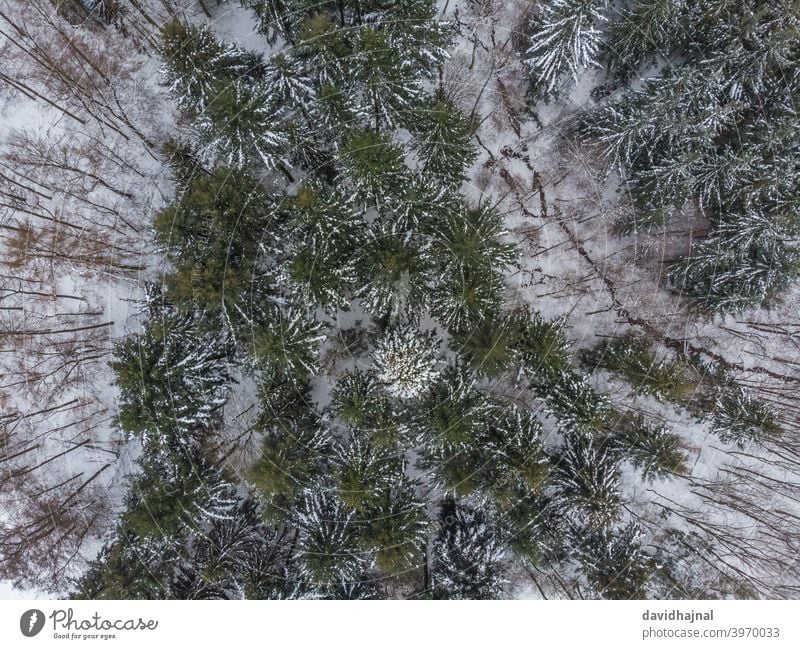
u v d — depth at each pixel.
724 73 18.94
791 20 17.75
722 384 22.22
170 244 18.31
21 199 22.34
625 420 21.62
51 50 22.16
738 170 18.95
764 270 19.84
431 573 20.66
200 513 18.78
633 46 20.05
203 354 18.94
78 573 21.84
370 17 18.53
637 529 21.14
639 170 20.94
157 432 18.05
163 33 17.95
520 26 22.20
